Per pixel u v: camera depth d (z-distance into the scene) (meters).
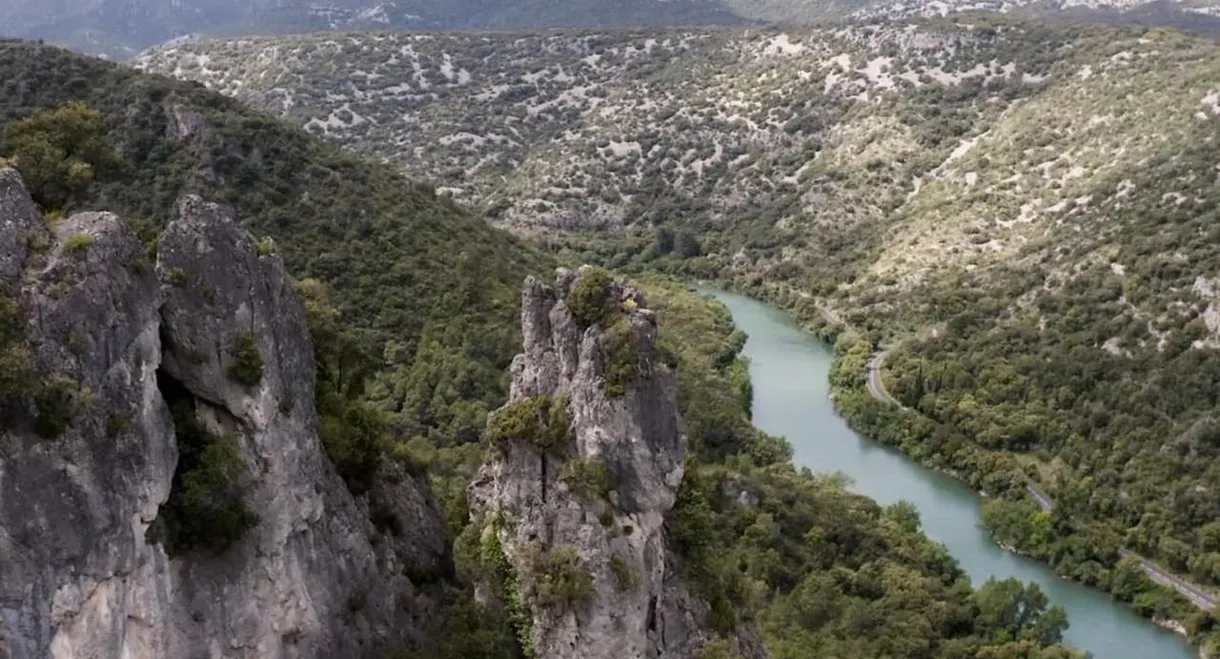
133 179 106.88
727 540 94.56
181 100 118.88
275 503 35.78
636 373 46.25
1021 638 89.88
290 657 36.28
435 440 91.81
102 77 119.31
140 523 30.31
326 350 48.28
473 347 110.00
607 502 46.09
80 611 28.39
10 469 27.05
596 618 45.72
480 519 50.34
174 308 33.66
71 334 28.84
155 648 31.06
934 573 102.50
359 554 41.03
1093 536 111.69
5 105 110.69
